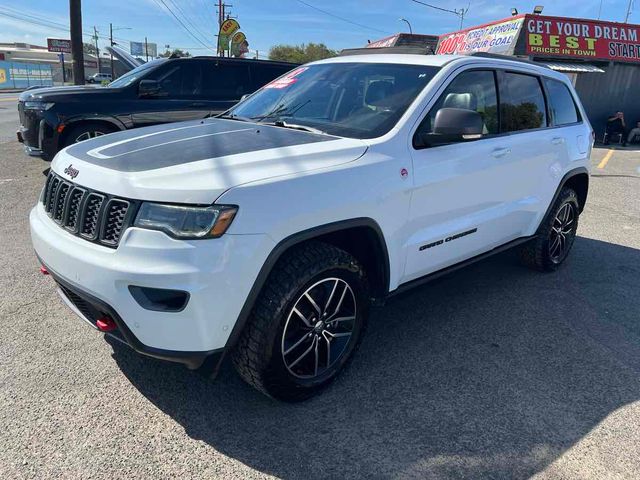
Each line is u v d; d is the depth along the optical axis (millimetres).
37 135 7188
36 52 78438
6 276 4215
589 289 4531
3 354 3096
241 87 8250
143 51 75250
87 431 2498
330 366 2879
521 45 17469
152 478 2238
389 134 2994
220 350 2359
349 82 3605
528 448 2516
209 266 2199
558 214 4707
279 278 2473
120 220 2326
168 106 7672
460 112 2965
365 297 2930
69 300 2766
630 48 18703
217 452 2406
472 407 2811
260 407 2734
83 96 7246
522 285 4555
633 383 3115
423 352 3361
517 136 3957
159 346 2293
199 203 2225
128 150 2775
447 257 3465
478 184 3533
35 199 6590
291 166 2533
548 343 3551
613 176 10812
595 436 2625
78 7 14812
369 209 2752
